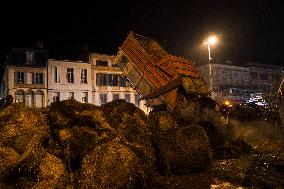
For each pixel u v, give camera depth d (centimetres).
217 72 4331
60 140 546
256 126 1008
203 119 945
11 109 573
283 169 639
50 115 602
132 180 493
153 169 597
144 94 1141
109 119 661
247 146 873
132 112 690
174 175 605
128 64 1158
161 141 618
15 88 3294
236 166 673
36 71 3416
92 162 489
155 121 660
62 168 493
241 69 4572
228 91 4222
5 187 464
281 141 946
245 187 559
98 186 468
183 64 1120
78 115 599
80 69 3684
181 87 1000
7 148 505
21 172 488
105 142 529
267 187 545
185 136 632
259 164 685
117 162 490
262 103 1295
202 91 1088
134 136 636
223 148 817
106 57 3869
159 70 1072
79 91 3650
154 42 1138
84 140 540
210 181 582
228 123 1000
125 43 1162
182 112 939
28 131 539
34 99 3397
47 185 459
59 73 3556
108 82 3856
